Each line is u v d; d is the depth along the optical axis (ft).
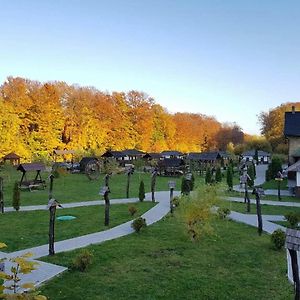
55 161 188.55
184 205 61.93
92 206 91.86
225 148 327.47
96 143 232.12
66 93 233.96
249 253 54.13
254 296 39.55
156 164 182.80
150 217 79.05
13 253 53.26
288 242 35.63
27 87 216.33
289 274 45.73
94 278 43.91
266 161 254.68
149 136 268.41
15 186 86.84
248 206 86.79
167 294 39.70
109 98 259.19
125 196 108.58
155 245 57.57
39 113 209.46
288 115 151.43
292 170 109.29
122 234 64.44
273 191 118.62
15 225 71.51
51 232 52.70
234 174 173.68
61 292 39.96
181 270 46.85
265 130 318.24
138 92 265.34
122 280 43.37
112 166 171.42
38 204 95.66
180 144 306.76
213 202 61.52
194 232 60.03
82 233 65.31
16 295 16.83
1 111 183.21
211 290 40.86
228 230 67.87
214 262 50.08
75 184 135.33
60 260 50.03
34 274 44.37
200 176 168.86
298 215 72.79
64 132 225.15
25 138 202.69
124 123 253.85
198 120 370.73
